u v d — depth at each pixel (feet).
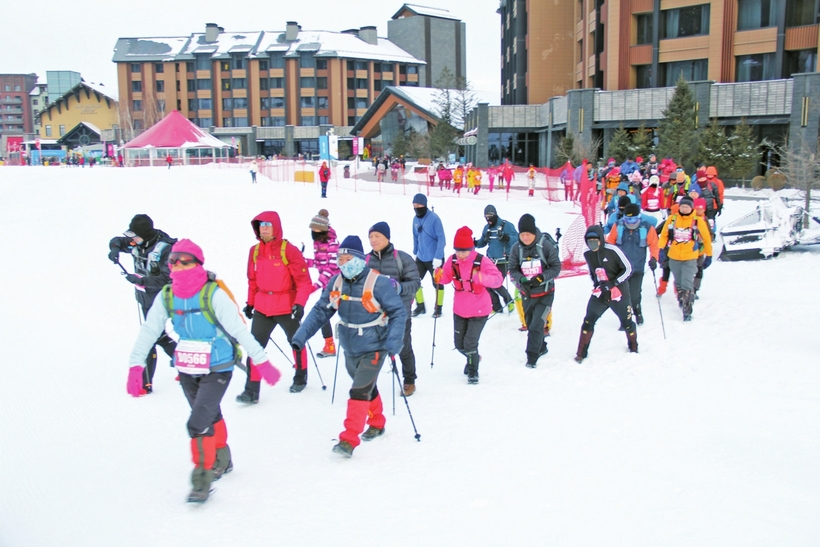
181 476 16.43
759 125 125.49
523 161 178.60
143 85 307.37
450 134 202.90
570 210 82.17
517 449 17.65
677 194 55.01
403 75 318.04
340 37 311.06
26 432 19.17
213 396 15.34
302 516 14.19
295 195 89.45
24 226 54.19
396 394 23.49
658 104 136.36
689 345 27.27
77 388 23.18
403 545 12.84
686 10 136.36
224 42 310.65
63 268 43.57
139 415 20.68
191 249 15.31
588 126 142.41
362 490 15.46
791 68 126.52
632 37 142.41
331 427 19.90
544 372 25.52
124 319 33.96
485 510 14.20
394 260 22.82
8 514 14.43
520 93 189.78
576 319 33.32
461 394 23.13
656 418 19.65
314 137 298.56
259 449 18.15
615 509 14.06
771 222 46.16
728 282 38.78
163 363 26.71
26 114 534.37
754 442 17.42
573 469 16.19
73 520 14.14
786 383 22.03
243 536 13.34
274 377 15.80
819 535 12.75
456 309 24.41
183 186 81.97
